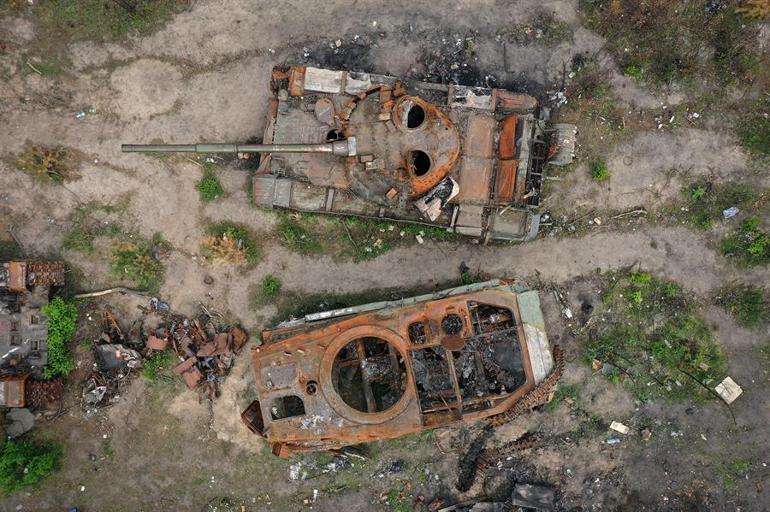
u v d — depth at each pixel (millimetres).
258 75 11188
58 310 10758
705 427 11609
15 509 11258
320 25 11195
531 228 10633
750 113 11500
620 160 11453
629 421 11570
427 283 11461
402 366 10461
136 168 11180
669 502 11594
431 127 9844
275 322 11406
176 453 11422
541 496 11391
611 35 11367
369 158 9812
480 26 11297
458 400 9641
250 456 11453
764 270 11539
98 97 11078
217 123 11180
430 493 11555
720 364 11570
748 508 11562
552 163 10969
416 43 11281
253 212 11297
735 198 11500
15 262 10297
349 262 11445
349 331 9711
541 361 9922
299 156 10258
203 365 11250
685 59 11438
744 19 11383
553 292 11492
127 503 11414
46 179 11117
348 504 11508
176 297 11312
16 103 11039
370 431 9625
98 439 11352
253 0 11102
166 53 11086
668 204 11500
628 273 11539
